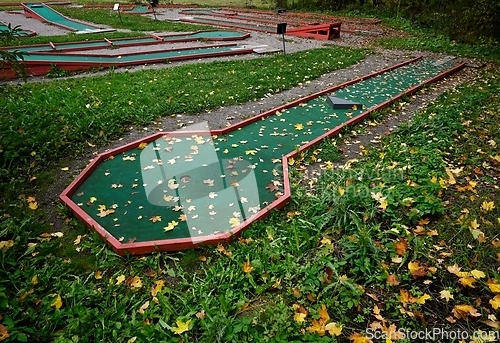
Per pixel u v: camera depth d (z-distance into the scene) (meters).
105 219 3.38
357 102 6.31
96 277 2.72
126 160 4.43
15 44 10.56
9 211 3.45
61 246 3.05
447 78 8.24
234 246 2.99
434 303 2.41
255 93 6.73
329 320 2.24
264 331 2.18
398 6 16.73
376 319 2.30
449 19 12.87
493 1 10.97
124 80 7.54
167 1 24.83
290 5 21.58
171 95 6.55
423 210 3.19
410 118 5.77
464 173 3.90
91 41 11.55
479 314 2.26
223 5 23.67
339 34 13.71
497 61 9.76
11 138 4.46
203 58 10.06
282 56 10.05
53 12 17.89
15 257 2.88
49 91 6.54
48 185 3.95
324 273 2.56
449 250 2.84
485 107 6.00
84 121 5.18
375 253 2.73
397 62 9.59
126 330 2.24
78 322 2.26
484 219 3.17
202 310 2.36
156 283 2.63
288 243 2.98
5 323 2.18
